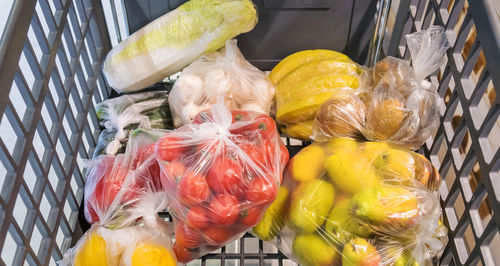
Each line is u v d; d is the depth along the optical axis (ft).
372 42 4.25
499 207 2.55
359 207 2.99
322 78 3.79
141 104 4.03
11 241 3.71
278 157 3.30
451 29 3.24
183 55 3.95
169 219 3.96
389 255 3.04
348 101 3.57
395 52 4.09
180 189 2.95
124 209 3.33
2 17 3.64
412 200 2.97
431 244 3.06
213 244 3.25
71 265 3.19
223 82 3.78
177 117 3.88
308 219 3.14
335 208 3.13
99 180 3.36
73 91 3.45
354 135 3.58
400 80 3.46
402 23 3.84
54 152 3.10
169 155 3.09
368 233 3.06
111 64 3.96
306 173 3.38
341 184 3.18
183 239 3.28
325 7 4.19
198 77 3.77
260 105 3.85
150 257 3.09
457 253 3.08
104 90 4.24
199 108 3.78
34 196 2.89
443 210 3.33
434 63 3.37
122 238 3.16
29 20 2.68
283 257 3.61
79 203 3.63
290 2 4.15
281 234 3.46
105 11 4.33
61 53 3.24
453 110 3.21
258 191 2.99
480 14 2.70
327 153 3.40
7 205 2.54
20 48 2.59
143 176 3.37
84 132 3.78
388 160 3.16
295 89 3.85
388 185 3.07
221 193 2.97
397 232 2.99
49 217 3.12
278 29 4.34
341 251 3.08
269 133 3.34
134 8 4.17
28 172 3.78
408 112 3.36
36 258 2.87
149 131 3.59
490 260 2.73
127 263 3.10
